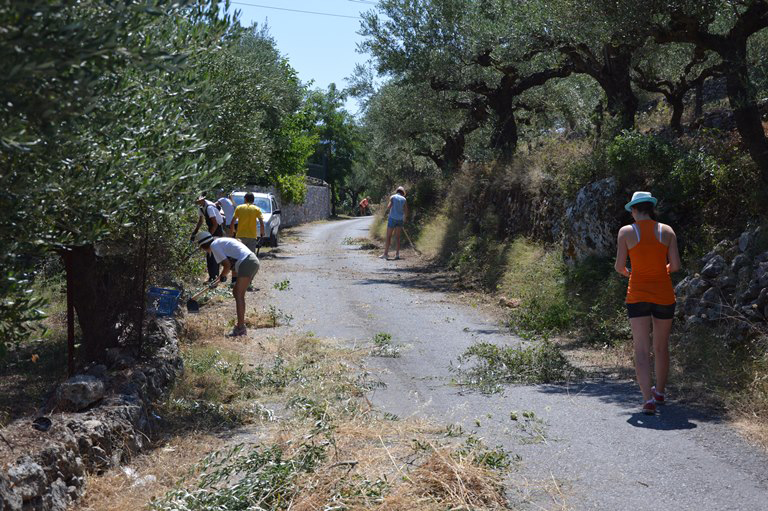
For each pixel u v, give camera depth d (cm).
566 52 1384
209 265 1220
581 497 404
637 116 1838
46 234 369
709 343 696
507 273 1321
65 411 475
